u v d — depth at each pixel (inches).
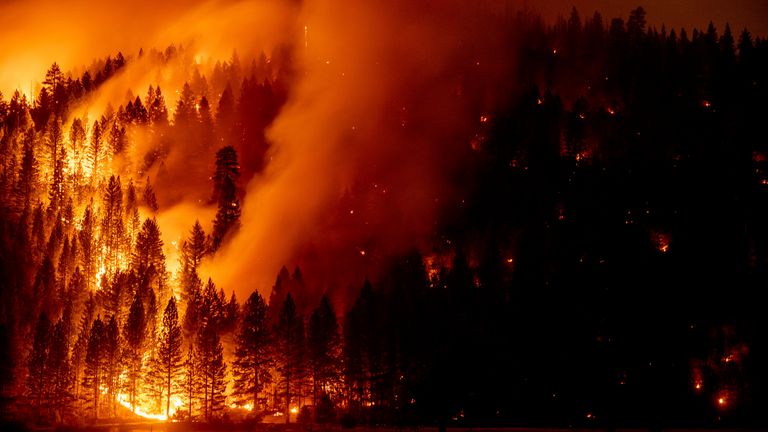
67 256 4375.0
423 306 4109.3
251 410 3912.4
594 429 3353.8
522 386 3865.7
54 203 4825.3
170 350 3818.9
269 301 4490.7
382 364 3932.1
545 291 4382.4
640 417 3705.7
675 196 5172.2
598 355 4077.3
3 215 4687.5
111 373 3796.8
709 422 3639.3
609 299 4436.5
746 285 4429.1
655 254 4729.3
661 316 4271.7
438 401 3548.2
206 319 4023.1
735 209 4990.2
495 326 4124.0
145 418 3759.8
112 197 4798.2
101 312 4163.4
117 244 4709.6
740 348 4119.1
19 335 3848.4
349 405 3976.4
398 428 3400.6
